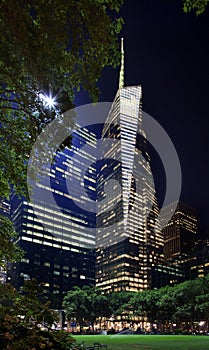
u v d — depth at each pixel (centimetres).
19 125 1268
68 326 12381
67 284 18800
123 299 12938
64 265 19000
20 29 830
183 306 9738
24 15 830
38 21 918
